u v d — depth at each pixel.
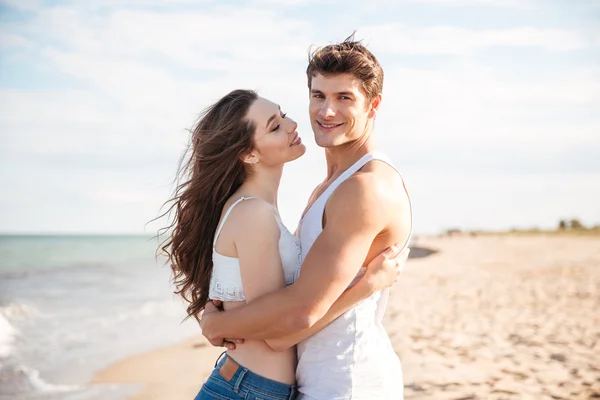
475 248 34.25
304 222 2.91
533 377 6.39
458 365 6.89
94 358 8.07
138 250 48.81
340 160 3.04
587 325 9.41
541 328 9.20
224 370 2.85
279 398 2.81
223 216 2.99
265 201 3.01
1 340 9.23
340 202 2.63
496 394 5.78
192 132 3.18
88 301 14.34
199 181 3.07
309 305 2.58
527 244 35.88
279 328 2.63
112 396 6.35
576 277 16.73
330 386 2.72
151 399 6.24
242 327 2.71
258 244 2.81
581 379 6.31
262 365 2.80
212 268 3.17
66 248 50.22
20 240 74.44
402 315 10.73
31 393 6.50
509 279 16.84
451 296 13.55
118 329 10.38
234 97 3.07
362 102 2.90
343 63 2.84
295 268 2.87
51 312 12.36
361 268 2.79
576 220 53.19
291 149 3.09
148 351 8.50
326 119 2.89
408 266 22.94
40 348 8.74
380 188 2.66
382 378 2.76
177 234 3.21
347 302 2.69
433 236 60.62
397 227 2.74
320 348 2.75
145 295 15.78
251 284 2.81
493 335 8.68
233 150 3.01
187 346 8.87
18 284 19.22
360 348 2.73
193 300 3.28
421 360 7.14
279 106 3.13
